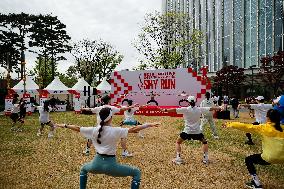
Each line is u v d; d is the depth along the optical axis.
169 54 36.03
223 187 6.49
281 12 42.03
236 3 49.88
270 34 43.84
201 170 7.77
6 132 15.09
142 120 19.84
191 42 37.75
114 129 4.82
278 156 5.72
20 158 9.16
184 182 6.82
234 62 50.44
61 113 30.38
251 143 11.27
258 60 45.69
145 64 36.62
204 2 57.09
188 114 8.22
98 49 53.94
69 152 10.00
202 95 11.06
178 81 11.34
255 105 10.15
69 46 55.06
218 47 53.84
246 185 6.52
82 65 54.31
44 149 10.54
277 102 7.66
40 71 59.94
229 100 38.28
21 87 32.03
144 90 11.98
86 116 25.92
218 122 18.84
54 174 7.49
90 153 9.85
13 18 51.38
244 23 48.34
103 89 34.00
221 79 43.69
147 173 7.49
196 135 8.31
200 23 58.66
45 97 30.95
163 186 6.55
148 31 36.66
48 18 52.97
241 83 45.59
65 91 32.19
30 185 6.64
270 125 5.83
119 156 9.30
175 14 37.31
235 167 8.07
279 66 33.62
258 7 45.59
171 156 9.29
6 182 6.83
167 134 13.67
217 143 11.44
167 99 11.52
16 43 52.62
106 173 4.88
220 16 53.19
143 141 11.86
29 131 15.51
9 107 27.39
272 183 6.79
